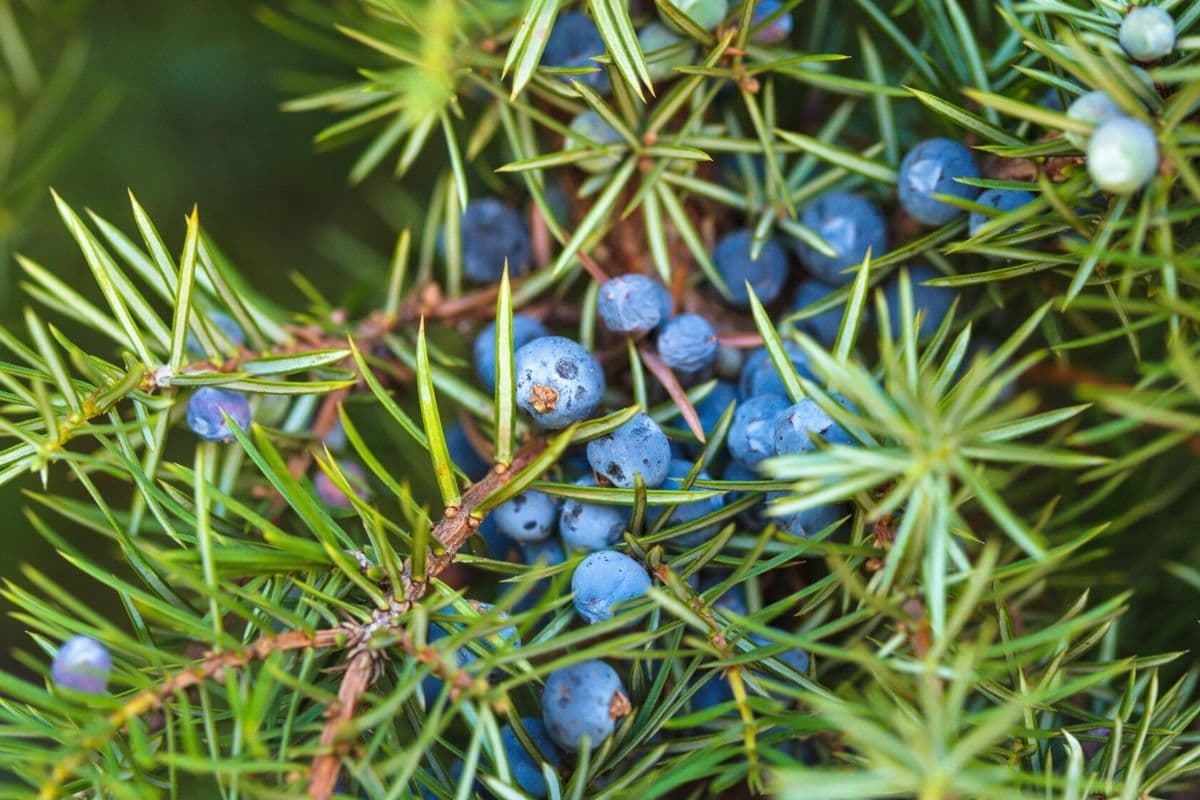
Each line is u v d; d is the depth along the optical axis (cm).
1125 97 25
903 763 24
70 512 28
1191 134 25
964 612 24
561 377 27
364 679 25
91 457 26
